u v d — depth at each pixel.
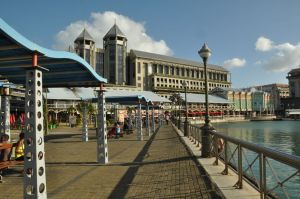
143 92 106.81
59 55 7.69
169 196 7.15
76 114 74.00
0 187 8.54
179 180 8.73
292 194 6.73
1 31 5.58
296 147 39.41
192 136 21.52
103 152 12.34
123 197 7.21
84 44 160.12
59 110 80.94
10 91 15.48
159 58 171.38
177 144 19.77
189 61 190.88
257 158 6.06
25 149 6.44
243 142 6.96
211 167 10.33
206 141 12.70
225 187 7.47
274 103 192.50
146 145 19.70
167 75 168.12
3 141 10.98
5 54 6.96
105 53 163.88
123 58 163.00
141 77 163.00
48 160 13.35
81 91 88.50
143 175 9.70
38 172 6.40
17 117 61.31
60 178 9.48
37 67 6.52
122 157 14.00
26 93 6.55
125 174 9.93
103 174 10.02
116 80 160.25
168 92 165.88
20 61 7.95
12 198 7.45
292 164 4.21
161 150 16.50
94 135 31.30
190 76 184.62
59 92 82.31
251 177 6.84
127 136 28.81
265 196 5.55
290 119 172.12
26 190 6.38
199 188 7.73
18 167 11.42
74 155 14.97
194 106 139.88
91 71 10.56
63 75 11.23
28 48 6.29
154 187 8.06
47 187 8.34
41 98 6.66
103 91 12.56
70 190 8.01
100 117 12.51
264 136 60.91
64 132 38.25
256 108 178.50
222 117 149.38
